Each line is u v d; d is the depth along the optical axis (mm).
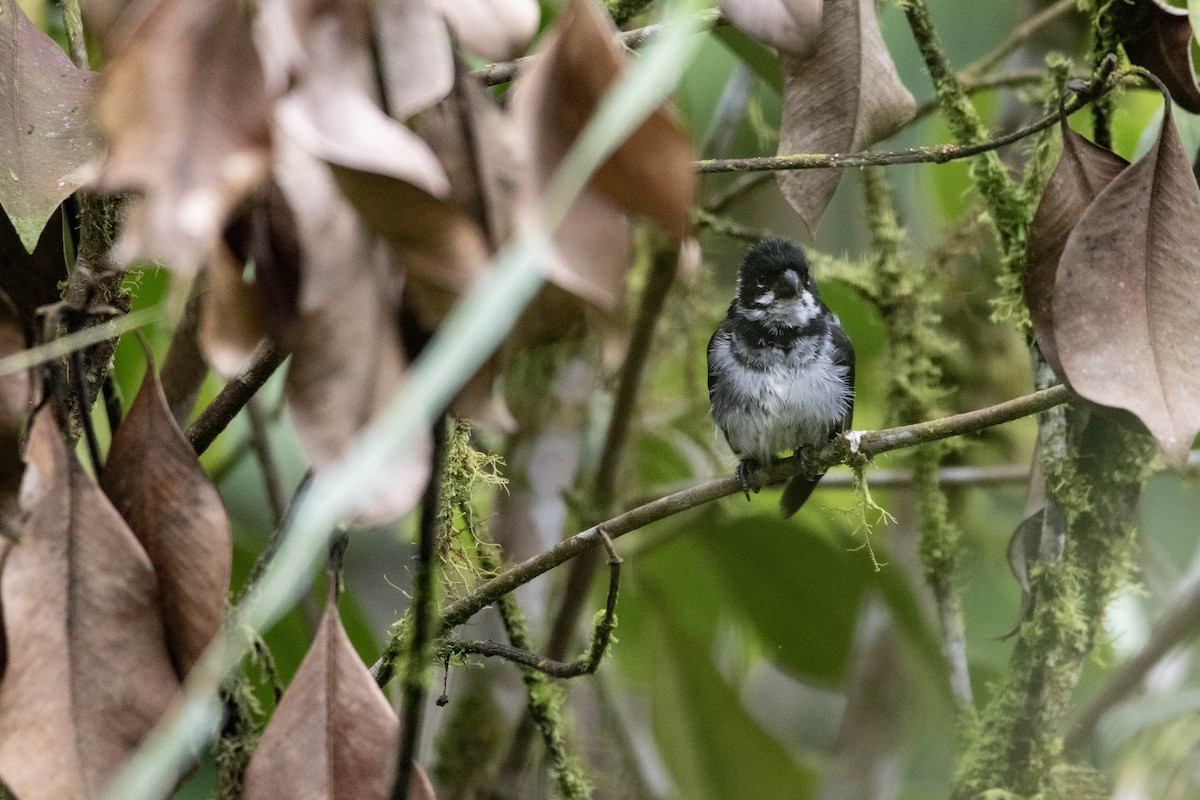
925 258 10414
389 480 3258
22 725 3875
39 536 3980
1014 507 11594
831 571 10250
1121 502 6820
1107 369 4840
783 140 5707
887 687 10984
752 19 4129
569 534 10109
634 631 11180
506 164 3275
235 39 3057
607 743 10266
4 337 4199
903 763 10781
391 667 5730
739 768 10727
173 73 3016
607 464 9742
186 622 4047
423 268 3117
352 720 4152
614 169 3141
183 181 2984
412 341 3340
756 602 10625
